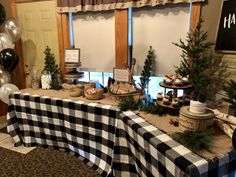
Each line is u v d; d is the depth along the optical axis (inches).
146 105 76.9
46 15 127.8
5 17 126.9
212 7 81.5
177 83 72.5
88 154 94.5
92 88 97.1
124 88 88.7
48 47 126.9
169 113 70.9
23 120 108.2
